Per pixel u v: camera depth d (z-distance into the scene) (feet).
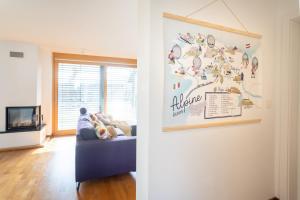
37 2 7.24
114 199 6.98
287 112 6.21
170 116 4.57
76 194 7.29
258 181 6.19
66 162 10.52
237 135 5.69
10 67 12.88
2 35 11.53
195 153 4.97
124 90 18.71
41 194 7.25
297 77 6.34
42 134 14.01
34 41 12.83
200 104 4.95
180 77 4.66
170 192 4.65
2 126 12.80
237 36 5.50
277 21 6.42
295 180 6.36
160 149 4.50
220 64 5.22
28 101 13.34
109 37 11.76
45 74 15.47
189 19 4.72
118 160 8.07
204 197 5.16
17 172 9.20
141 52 4.61
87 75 17.30
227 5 5.39
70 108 16.85
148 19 4.32
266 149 6.32
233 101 5.50
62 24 9.59
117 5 7.47
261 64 6.04
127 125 11.33
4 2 7.25
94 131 8.05
